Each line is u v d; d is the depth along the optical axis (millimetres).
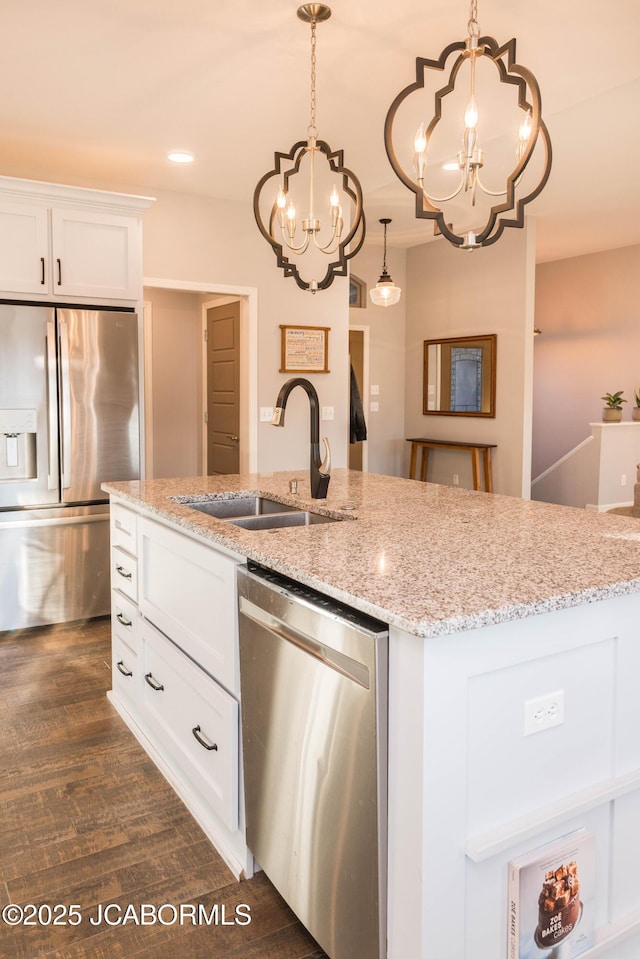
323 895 1543
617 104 3600
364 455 7695
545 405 8531
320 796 1524
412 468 7707
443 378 7340
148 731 2590
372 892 1380
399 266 7773
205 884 1882
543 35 2635
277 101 3219
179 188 4602
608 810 1550
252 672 1780
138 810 2215
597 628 1477
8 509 3725
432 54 2773
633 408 7523
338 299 5398
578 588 1420
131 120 3455
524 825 1386
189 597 2178
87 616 4039
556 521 2240
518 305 6391
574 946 1469
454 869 1297
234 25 2559
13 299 3650
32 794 2295
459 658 1268
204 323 6031
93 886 1865
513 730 1373
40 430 3723
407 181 1884
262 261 5023
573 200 5574
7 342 3592
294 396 5254
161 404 6133
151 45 2713
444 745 1264
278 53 2766
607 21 2533
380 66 2873
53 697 3037
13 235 3619
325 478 2658
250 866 1908
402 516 2320
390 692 1315
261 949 1649
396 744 1308
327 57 2801
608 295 7676
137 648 2646
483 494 2832
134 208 3922
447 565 1620
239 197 4805
